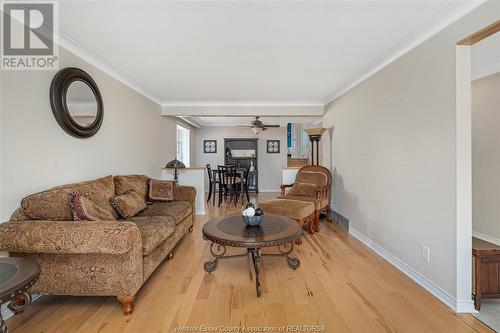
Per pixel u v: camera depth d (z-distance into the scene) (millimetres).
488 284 2002
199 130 8766
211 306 2064
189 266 2828
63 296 2223
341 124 4422
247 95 4734
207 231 2541
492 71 3045
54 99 2387
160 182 3895
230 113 5285
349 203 4078
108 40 2531
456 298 2016
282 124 8414
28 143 2152
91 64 2990
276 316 1934
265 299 2162
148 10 2012
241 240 2271
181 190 4074
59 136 2486
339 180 4531
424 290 2305
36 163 2227
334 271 2678
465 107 2010
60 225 1843
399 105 2736
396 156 2795
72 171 2670
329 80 3828
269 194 8258
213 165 8797
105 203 2695
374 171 3268
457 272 2012
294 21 2182
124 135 3771
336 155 4695
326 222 4734
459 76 2006
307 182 4750
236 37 2475
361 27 2285
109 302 2131
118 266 1938
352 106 3955
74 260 1946
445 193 2123
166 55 2904
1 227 1823
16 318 1907
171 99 5027
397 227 2777
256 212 2740
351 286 2371
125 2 1907
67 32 2369
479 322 1868
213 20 2160
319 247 3389
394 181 2830
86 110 2836
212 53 2854
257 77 3693
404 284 2408
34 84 2209
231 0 1884
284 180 5469
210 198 7480
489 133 3258
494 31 1792
